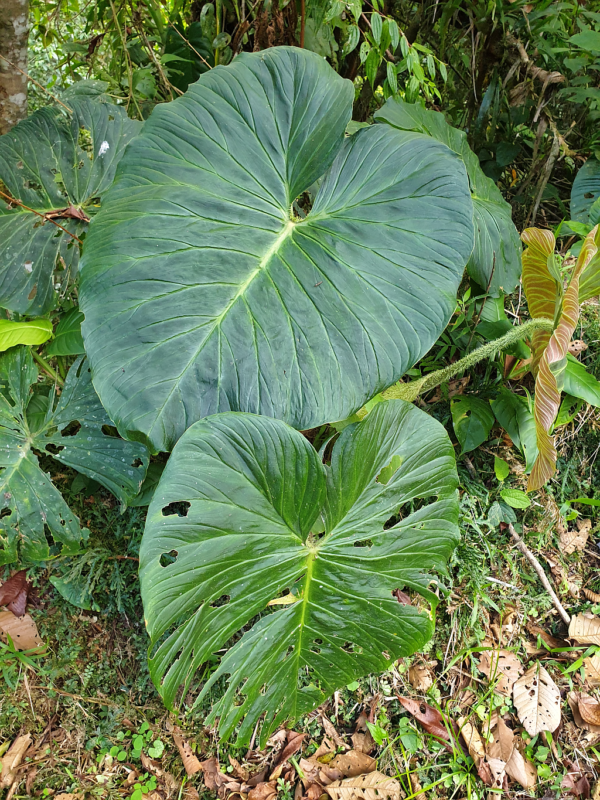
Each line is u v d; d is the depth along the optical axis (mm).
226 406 703
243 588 750
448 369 970
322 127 829
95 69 1434
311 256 781
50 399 911
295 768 1026
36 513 896
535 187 1280
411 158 842
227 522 703
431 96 1184
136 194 778
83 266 742
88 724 1035
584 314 1206
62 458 906
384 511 809
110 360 697
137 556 1041
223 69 839
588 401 1003
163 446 681
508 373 1114
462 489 1112
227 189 799
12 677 1020
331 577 812
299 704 887
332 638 846
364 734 1049
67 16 1532
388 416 781
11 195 999
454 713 1068
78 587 1022
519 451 1145
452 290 780
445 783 1027
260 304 742
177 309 722
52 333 923
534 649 1110
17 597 1032
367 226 808
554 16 1196
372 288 768
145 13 1377
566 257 1222
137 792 999
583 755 1058
